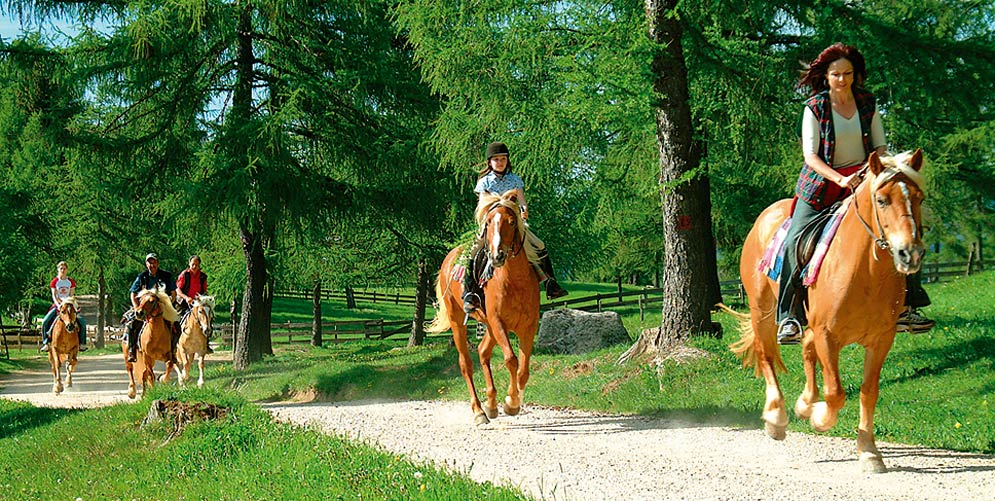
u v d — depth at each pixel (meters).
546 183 17.48
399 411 12.95
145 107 22.69
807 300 7.57
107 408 13.10
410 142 22.23
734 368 12.69
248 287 25.17
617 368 13.93
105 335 50.47
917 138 13.96
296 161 22.61
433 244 26.52
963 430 9.05
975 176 15.48
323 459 7.81
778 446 8.81
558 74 13.09
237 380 21.12
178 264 43.66
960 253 34.91
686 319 13.84
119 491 8.41
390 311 69.81
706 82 14.32
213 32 21.72
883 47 12.80
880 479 7.14
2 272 28.73
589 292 69.12
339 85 21.98
